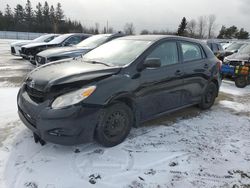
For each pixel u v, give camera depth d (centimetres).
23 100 324
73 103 288
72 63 383
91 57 422
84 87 300
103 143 330
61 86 295
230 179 291
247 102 634
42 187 259
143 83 362
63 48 798
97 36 898
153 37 423
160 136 387
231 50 1262
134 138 374
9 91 611
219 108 564
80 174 282
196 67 471
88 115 296
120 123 342
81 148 335
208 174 297
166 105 417
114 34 876
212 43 1445
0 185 259
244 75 812
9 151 321
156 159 321
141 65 363
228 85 866
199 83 489
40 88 304
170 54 422
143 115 379
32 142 344
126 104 354
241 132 425
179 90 438
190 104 486
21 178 271
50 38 1307
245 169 312
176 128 423
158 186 271
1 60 1257
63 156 315
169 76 405
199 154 341
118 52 403
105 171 290
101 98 305
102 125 317
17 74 858
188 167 309
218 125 451
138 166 304
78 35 1062
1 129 383
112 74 332
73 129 289
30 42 1265
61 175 279
